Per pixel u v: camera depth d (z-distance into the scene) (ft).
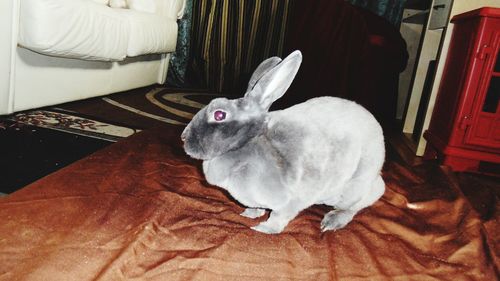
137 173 2.46
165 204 2.09
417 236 2.16
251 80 1.78
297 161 1.73
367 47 4.37
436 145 3.67
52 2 2.93
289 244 1.88
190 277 1.53
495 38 3.13
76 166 2.38
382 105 5.38
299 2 4.93
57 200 1.94
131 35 4.55
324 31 4.59
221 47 6.73
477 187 3.06
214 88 6.90
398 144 4.61
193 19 6.70
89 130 3.29
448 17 3.97
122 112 4.18
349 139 1.83
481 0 3.80
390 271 1.78
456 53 3.70
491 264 1.95
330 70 4.57
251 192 1.75
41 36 2.92
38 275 1.40
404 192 2.78
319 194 1.84
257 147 1.71
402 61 5.25
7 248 1.52
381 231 2.18
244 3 6.55
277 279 1.61
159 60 6.25
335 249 1.89
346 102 1.99
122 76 4.93
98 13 3.67
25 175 2.23
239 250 1.76
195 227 1.92
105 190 2.14
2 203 1.82
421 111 4.79
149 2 5.46
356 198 2.05
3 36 2.81
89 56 3.68
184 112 4.69
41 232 1.66
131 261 1.57
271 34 6.64
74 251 1.57
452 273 1.85
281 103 5.16
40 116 3.40
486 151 3.36
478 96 3.25
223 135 1.62
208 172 1.78
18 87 3.12
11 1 2.80
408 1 6.36
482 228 2.27
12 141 2.71
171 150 3.04
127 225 1.83
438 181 3.03
